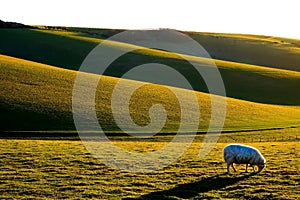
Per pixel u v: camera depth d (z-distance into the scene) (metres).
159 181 25.83
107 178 26.36
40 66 91.25
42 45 135.62
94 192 23.31
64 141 43.59
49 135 51.25
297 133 59.44
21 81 73.69
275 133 59.03
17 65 86.19
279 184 24.91
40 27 172.00
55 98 66.69
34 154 32.84
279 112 82.81
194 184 25.03
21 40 137.00
